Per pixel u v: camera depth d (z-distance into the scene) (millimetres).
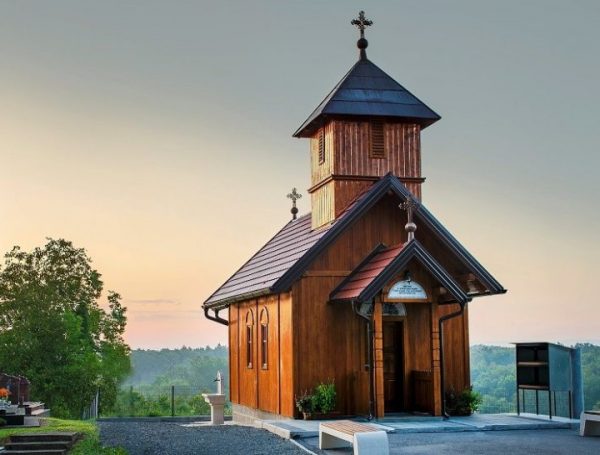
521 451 19438
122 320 46938
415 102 29328
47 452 19312
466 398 26359
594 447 20031
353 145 28859
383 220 27438
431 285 25172
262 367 29391
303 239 29859
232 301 32969
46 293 43750
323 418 25609
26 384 30156
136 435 24172
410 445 20547
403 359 26688
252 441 22047
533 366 25750
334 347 26250
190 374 100250
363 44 30484
